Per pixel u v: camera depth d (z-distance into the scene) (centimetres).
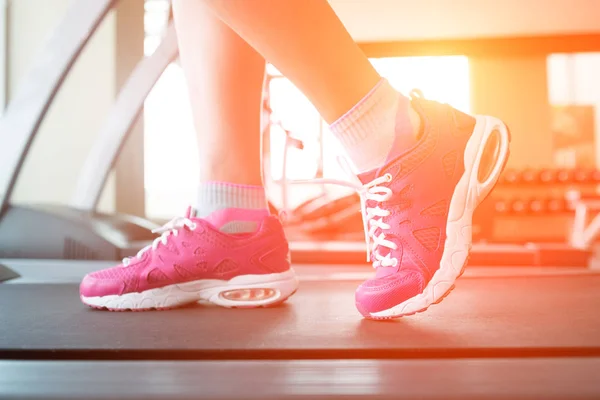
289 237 495
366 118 81
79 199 277
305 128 535
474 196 83
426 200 82
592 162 1048
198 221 105
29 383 48
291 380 49
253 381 49
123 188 418
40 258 229
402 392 46
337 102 79
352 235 501
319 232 509
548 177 640
